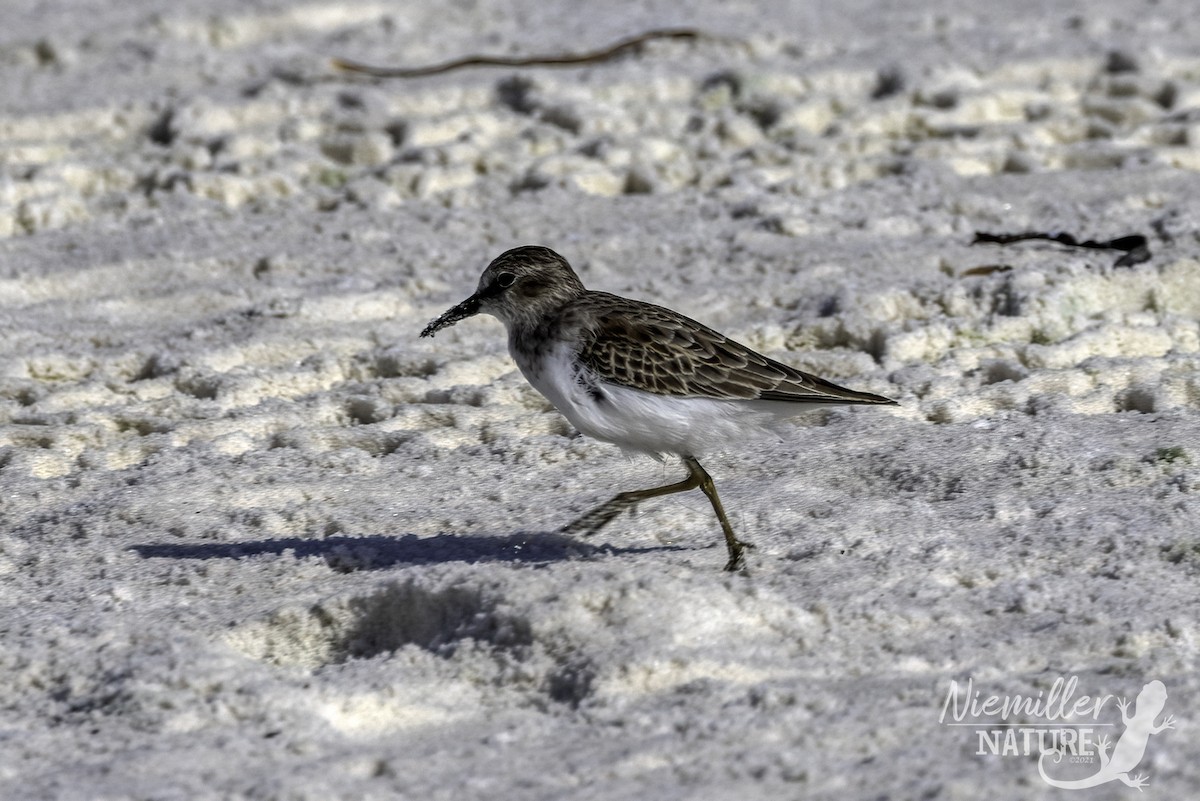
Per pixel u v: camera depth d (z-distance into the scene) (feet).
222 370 43.27
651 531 32.12
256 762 23.29
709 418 29.48
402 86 67.46
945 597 28.30
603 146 60.54
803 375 29.89
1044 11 76.54
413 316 46.98
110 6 80.94
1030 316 43.16
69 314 47.91
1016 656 26.04
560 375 30.07
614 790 22.06
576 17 78.43
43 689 26.32
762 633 26.84
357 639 28.19
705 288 47.60
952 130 61.46
